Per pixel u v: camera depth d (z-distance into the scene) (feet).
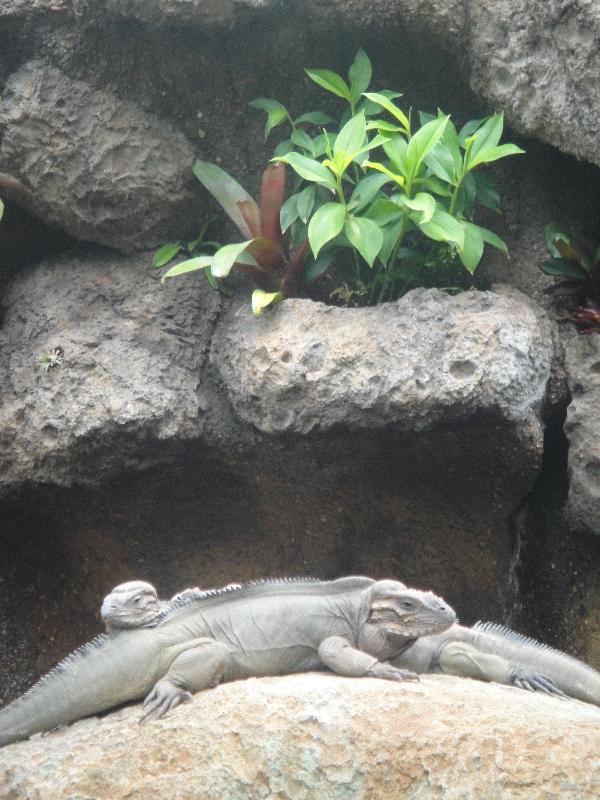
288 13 36.47
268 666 28.09
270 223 36.45
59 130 36.58
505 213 37.76
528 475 35.32
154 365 35.96
